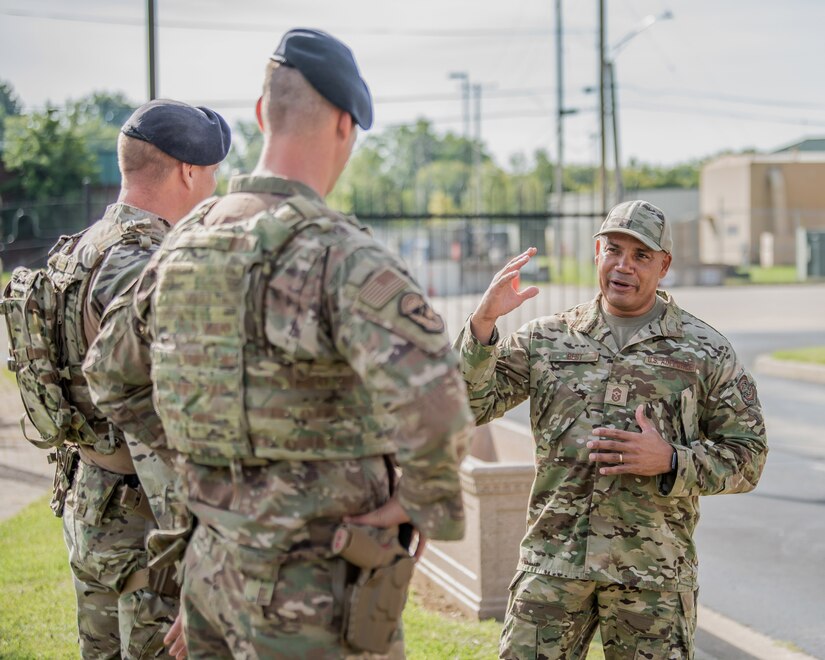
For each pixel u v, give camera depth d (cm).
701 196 5191
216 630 222
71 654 424
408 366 195
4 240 2652
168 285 218
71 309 287
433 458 196
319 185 221
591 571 305
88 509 291
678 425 314
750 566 595
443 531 202
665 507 308
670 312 325
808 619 506
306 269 203
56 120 3306
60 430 286
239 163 3431
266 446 206
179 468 225
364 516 210
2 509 664
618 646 312
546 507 318
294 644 205
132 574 288
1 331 1459
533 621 312
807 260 3878
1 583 516
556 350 326
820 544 640
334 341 203
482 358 314
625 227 315
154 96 816
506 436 635
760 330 1939
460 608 488
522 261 311
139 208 296
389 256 206
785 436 983
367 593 208
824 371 1352
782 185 4728
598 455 300
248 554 207
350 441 209
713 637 482
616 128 2492
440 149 10656
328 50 218
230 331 206
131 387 247
